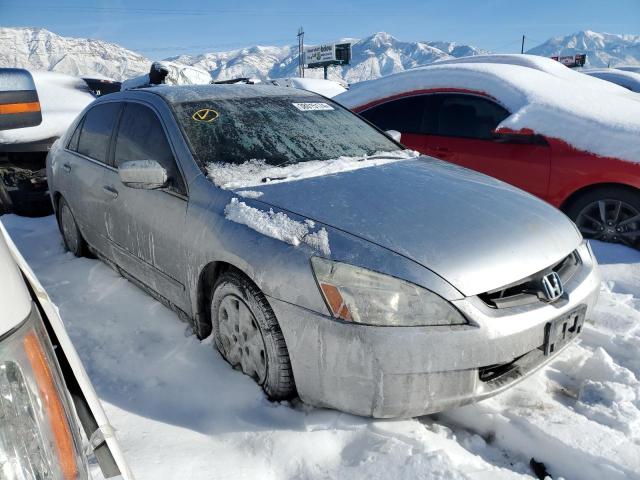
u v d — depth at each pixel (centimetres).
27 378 89
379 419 210
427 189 252
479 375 196
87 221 371
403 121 516
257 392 229
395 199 236
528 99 438
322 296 195
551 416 215
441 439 205
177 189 270
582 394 232
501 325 191
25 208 552
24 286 96
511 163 437
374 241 202
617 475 184
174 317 305
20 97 186
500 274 199
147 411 224
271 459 194
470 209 232
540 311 203
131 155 315
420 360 186
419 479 180
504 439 210
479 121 466
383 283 190
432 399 191
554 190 418
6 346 86
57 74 598
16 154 529
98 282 365
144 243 294
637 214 392
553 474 195
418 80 511
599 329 294
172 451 197
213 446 201
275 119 317
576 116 412
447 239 206
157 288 298
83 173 366
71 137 410
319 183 255
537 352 211
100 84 937
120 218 316
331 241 205
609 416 215
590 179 400
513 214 235
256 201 239
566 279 227
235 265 225
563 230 241
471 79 479
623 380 239
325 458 194
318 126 327
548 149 419
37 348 92
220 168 267
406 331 185
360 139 331
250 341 232
